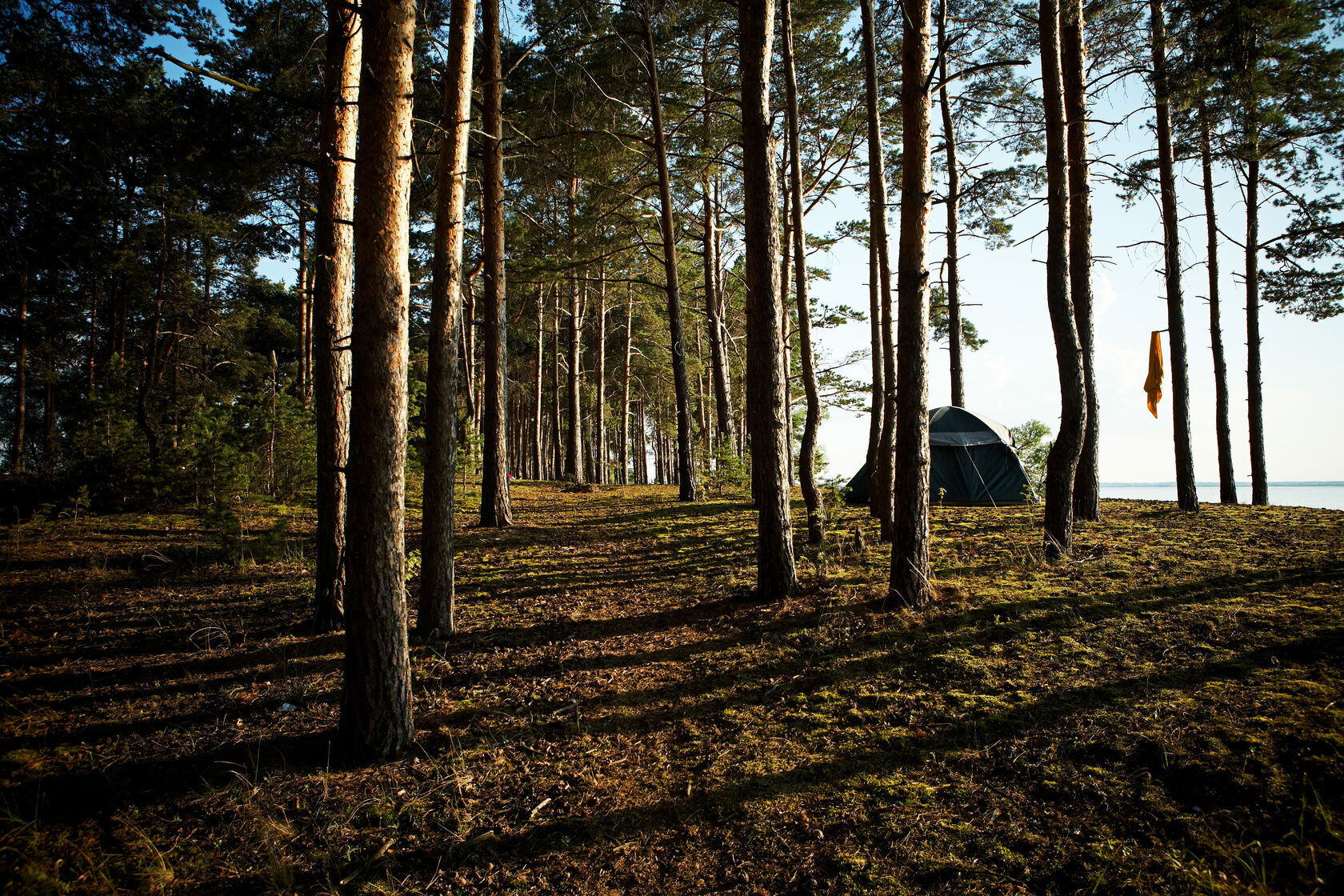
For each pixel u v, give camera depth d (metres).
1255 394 12.73
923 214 6.03
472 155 12.77
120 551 9.15
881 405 10.54
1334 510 10.12
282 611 6.71
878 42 11.90
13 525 10.85
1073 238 9.35
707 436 29.08
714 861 3.19
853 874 3.00
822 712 4.39
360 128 3.97
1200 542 7.53
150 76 11.46
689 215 18.67
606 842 3.37
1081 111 8.95
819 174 15.54
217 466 11.57
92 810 3.60
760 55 6.64
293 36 10.62
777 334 6.71
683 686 4.96
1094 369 9.66
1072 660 4.61
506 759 4.10
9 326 16.66
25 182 12.53
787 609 6.26
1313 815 2.92
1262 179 12.82
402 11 3.97
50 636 6.08
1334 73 10.65
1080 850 2.99
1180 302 10.91
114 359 13.70
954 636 5.20
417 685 5.09
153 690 5.00
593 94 13.50
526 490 18.41
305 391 15.61
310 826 3.50
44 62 8.84
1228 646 4.51
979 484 12.34
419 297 20.39
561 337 33.38
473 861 3.26
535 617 6.58
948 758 3.73
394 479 4.09
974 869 2.96
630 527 11.13
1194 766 3.33
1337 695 3.68
